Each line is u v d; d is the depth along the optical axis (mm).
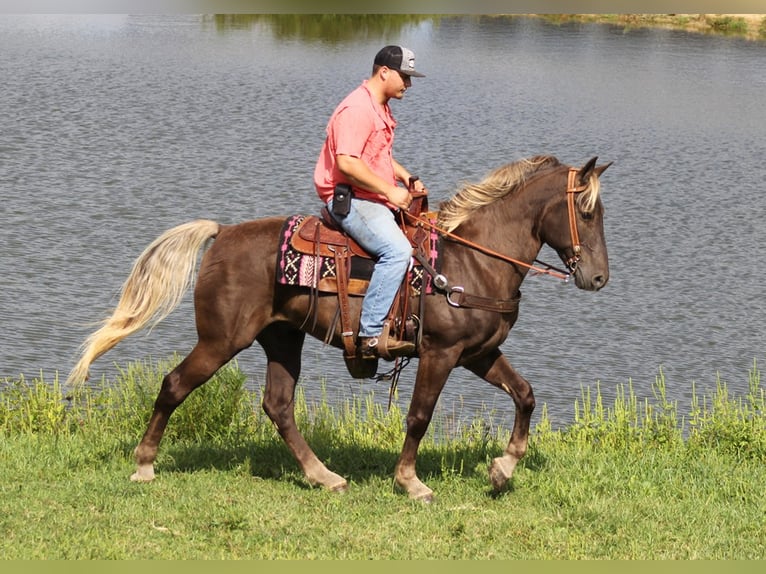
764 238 25438
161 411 8523
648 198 28984
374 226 8086
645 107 43156
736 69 53094
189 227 8484
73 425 11211
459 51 56562
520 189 8344
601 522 8039
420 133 36094
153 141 33438
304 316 8328
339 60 52188
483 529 7848
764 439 10523
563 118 40219
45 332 16766
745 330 18844
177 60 50219
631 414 11953
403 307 8195
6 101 38531
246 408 11352
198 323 8422
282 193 27766
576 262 8242
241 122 37094
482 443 10359
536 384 15844
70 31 58031
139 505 7988
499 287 8305
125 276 20172
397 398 14305
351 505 8266
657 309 19828
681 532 7934
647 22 69625
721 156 35094
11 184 27156
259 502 8188
